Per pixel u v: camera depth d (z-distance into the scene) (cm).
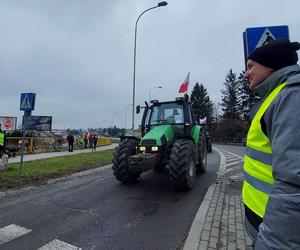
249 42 471
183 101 873
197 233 422
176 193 691
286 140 124
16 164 1229
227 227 446
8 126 2948
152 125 903
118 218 503
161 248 379
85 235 425
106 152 2173
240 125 5662
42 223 476
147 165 657
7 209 556
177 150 698
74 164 1262
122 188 750
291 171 119
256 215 159
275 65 158
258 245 129
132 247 382
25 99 971
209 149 2166
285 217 116
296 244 113
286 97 131
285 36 455
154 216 514
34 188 754
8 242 398
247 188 173
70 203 602
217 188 738
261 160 157
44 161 1369
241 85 6169
